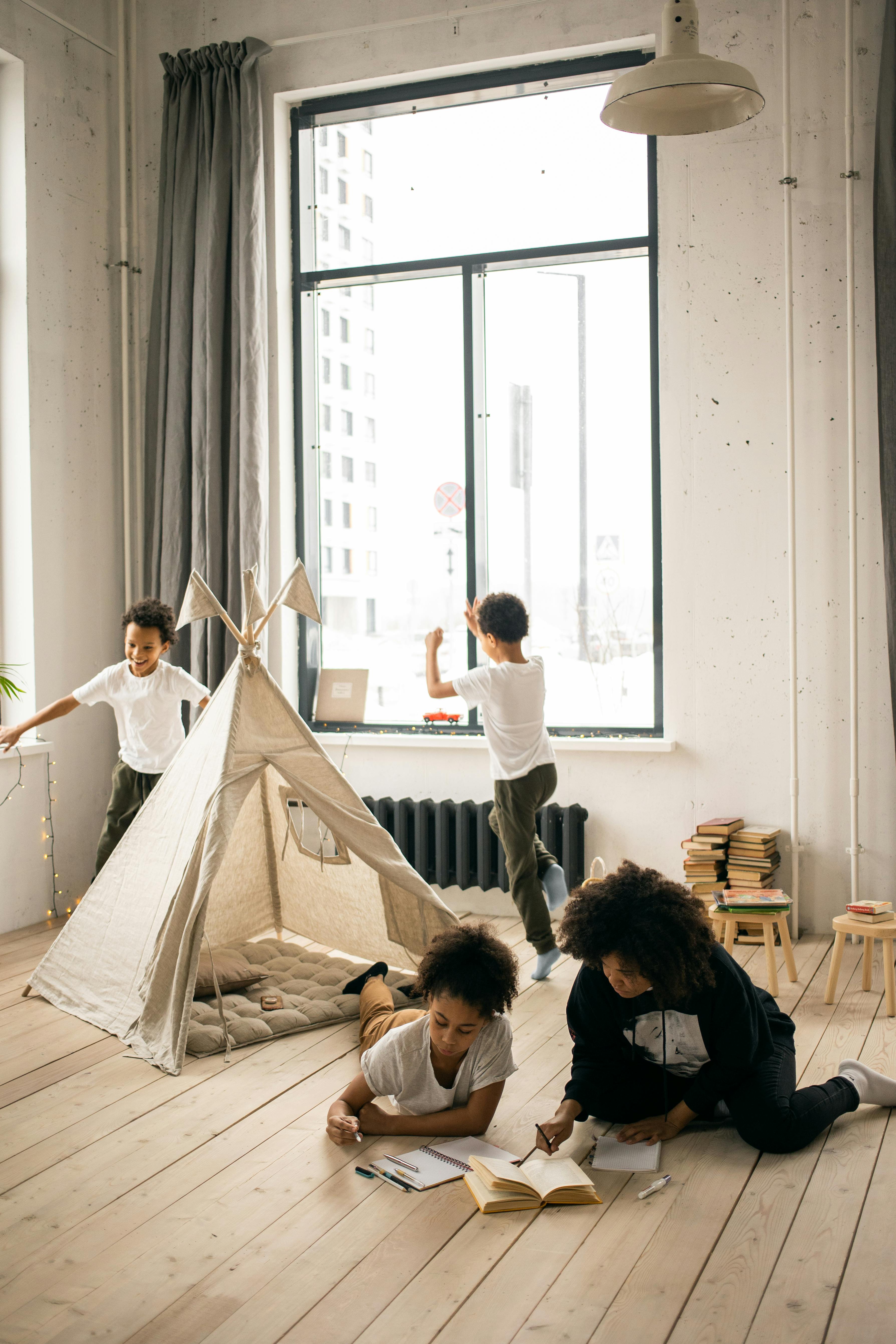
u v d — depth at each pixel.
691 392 3.96
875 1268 1.77
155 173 4.66
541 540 4.35
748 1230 1.89
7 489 4.22
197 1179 2.11
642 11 3.98
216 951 3.27
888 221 3.53
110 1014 3.00
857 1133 2.28
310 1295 1.73
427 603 4.55
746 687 3.92
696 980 2.01
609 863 4.11
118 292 4.64
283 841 3.59
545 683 4.11
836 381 3.78
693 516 3.97
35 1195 2.06
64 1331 1.64
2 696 4.23
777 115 3.81
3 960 3.65
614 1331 1.62
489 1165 2.05
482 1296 1.71
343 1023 3.00
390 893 3.28
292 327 4.62
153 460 4.57
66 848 4.34
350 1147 2.24
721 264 3.91
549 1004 3.14
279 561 4.58
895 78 3.50
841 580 3.79
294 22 4.42
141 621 3.51
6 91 4.15
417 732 4.52
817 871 3.84
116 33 4.59
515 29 4.14
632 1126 2.24
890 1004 2.95
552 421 4.31
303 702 4.68
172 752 3.61
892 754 3.73
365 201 4.51
